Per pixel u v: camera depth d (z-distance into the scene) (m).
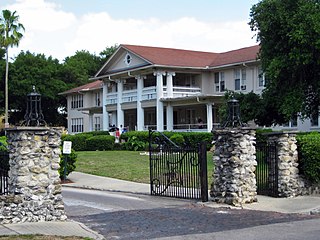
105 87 51.50
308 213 13.27
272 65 23.48
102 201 15.80
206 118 44.81
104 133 46.31
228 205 14.63
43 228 10.64
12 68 65.81
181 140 35.91
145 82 50.06
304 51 22.84
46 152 11.66
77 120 61.91
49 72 68.06
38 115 11.91
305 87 24.59
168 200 15.92
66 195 17.39
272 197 16.03
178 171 18.25
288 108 23.89
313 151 16.05
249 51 43.69
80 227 10.94
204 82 45.47
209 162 26.20
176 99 42.00
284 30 23.34
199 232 10.62
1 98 65.69
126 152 35.78
